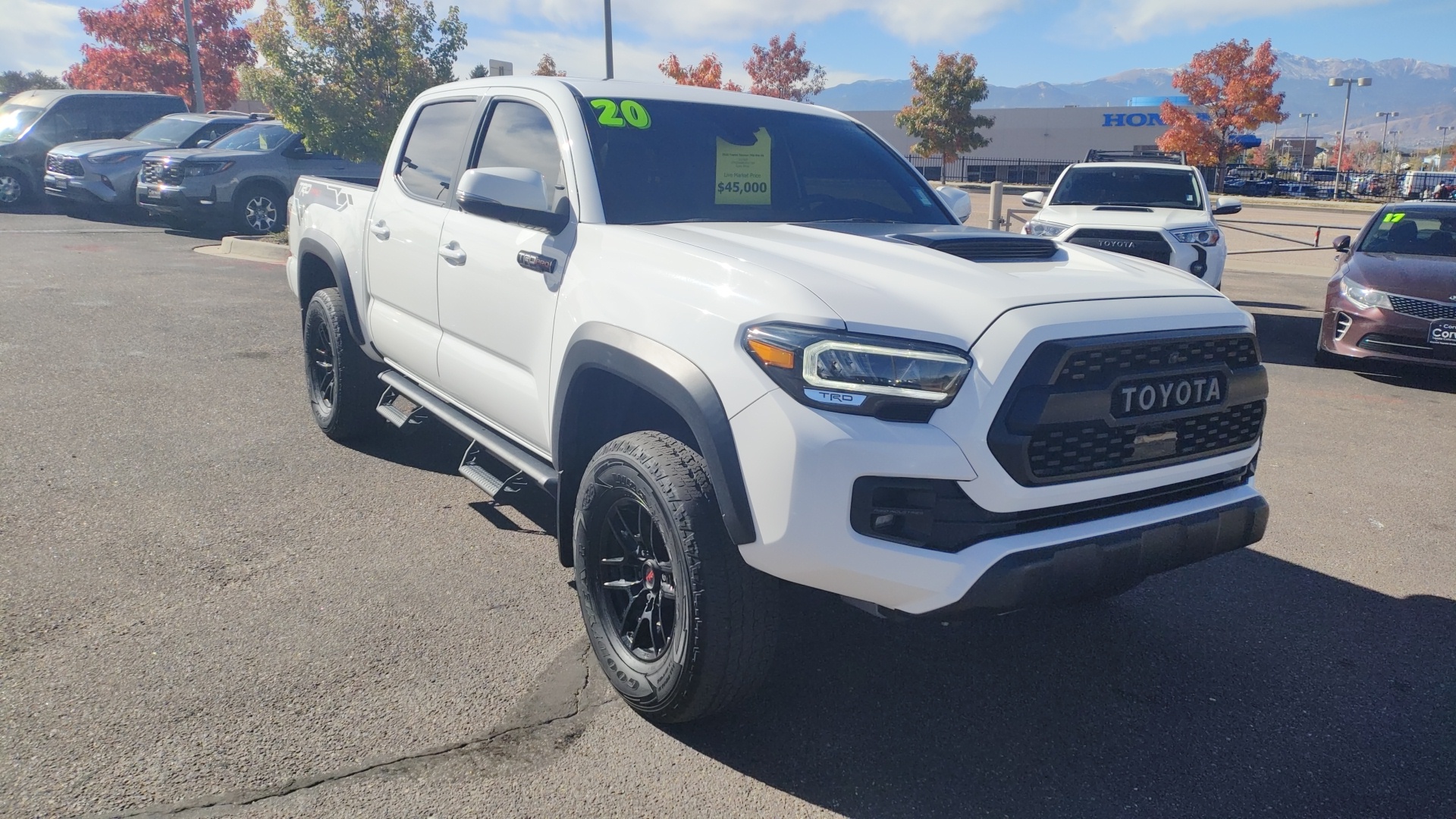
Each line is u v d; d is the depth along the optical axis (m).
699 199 3.69
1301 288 14.61
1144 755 2.96
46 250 12.59
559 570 4.07
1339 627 3.85
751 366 2.60
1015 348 2.51
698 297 2.81
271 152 14.42
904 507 2.51
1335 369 8.94
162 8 29.94
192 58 23.41
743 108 4.18
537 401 3.53
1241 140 51.62
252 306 9.42
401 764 2.75
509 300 3.65
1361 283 8.45
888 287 2.72
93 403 6.06
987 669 3.45
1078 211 10.70
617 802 2.65
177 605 3.60
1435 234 9.27
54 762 2.67
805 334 2.53
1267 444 6.39
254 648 3.32
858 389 2.49
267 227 14.42
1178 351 2.78
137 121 18.89
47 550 3.99
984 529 2.54
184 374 6.86
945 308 2.62
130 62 29.92
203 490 4.75
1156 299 2.84
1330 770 2.91
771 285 2.69
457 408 4.32
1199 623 3.86
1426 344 7.98
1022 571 2.51
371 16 13.78
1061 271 2.98
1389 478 5.75
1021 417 2.50
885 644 3.60
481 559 4.13
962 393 2.51
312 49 13.72
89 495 4.60
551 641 3.48
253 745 2.79
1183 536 2.82
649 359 2.84
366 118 13.89
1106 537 2.67
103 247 13.18
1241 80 41.97
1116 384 2.64
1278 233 22.72
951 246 3.14
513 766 2.78
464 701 3.08
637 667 3.01
